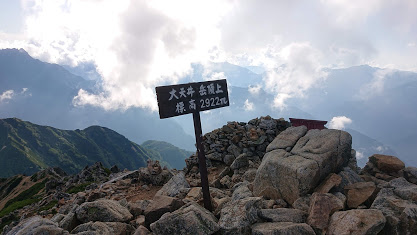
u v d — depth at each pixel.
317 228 7.03
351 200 8.48
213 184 15.34
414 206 6.95
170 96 9.52
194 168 20.86
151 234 7.88
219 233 7.50
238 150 20.34
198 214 7.69
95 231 7.71
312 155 9.99
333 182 9.15
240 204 8.23
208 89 10.46
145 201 11.71
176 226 7.38
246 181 12.99
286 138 12.35
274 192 10.14
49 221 7.97
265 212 7.97
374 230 6.51
